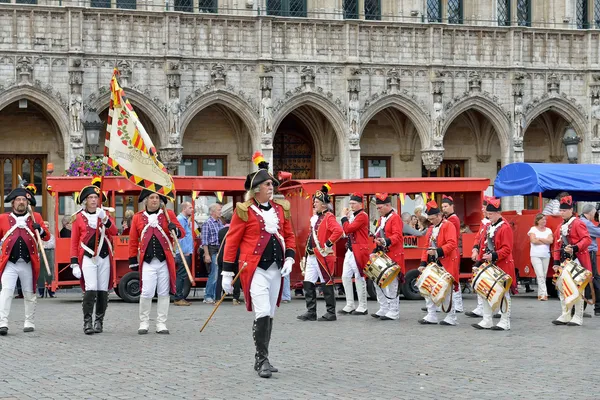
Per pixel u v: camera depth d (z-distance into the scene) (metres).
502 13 43.38
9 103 35.59
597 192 30.56
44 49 35.84
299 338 18.91
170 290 19.39
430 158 40.47
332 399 12.69
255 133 38.50
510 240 20.80
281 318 22.86
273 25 38.53
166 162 37.38
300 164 42.31
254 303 14.55
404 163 43.38
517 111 41.41
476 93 41.00
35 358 16.00
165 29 37.19
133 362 15.59
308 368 15.16
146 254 19.12
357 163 39.38
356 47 39.31
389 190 28.52
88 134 31.53
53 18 35.94
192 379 14.09
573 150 36.44
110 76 36.69
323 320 22.33
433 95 40.41
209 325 20.89
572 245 21.84
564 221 22.16
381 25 39.81
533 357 16.41
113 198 27.19
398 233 22.52
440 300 21.03
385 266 22.11
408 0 41.72
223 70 37.97
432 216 21.75
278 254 14.66
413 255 28.61
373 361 15.91
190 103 37.62
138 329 19.89
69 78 36.03
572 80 42.47
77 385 13.60
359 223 23.34
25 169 38.41
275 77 38.59
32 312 19.61
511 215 31.05
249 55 38.31
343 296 29.72
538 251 28.30
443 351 17.11
